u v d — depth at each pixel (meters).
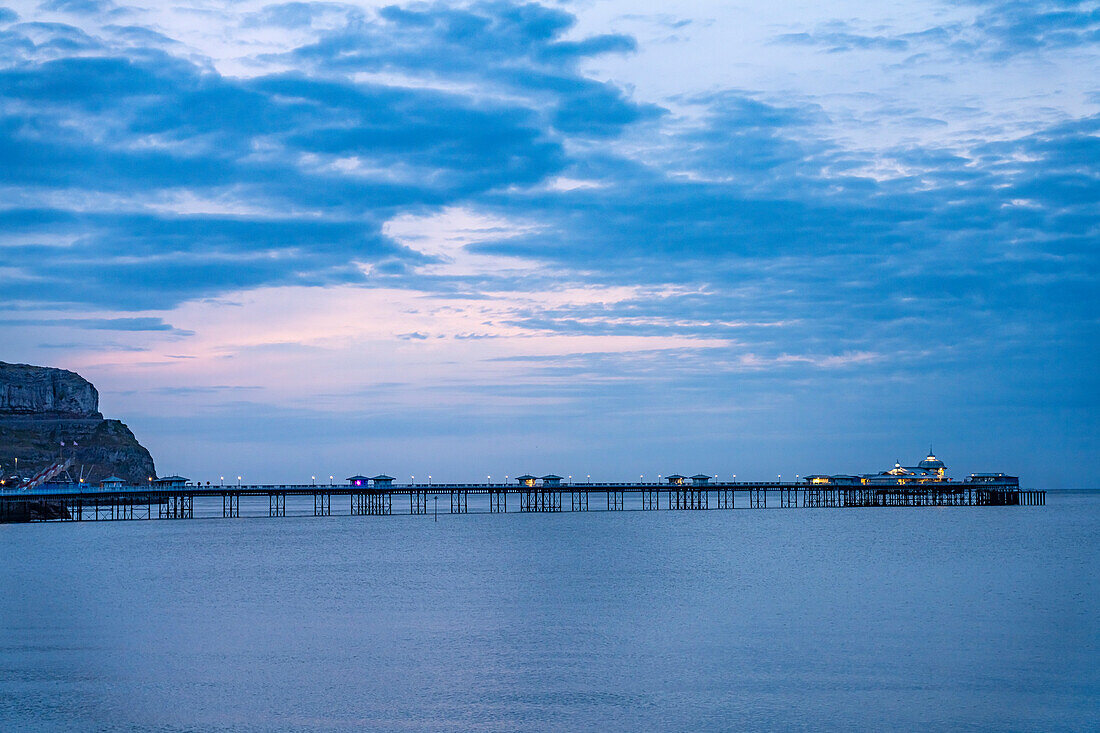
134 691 55.28
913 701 52.38
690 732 48.00
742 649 64.56
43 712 51.59
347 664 61.38
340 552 136.62
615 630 71.69
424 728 49.00
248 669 60.19
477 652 64.56
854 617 75.88
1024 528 179.88
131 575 106.69
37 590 93.69
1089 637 67.44
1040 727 48.38
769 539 156.00
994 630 70.00
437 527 198.00
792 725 48.81
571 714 50.88
